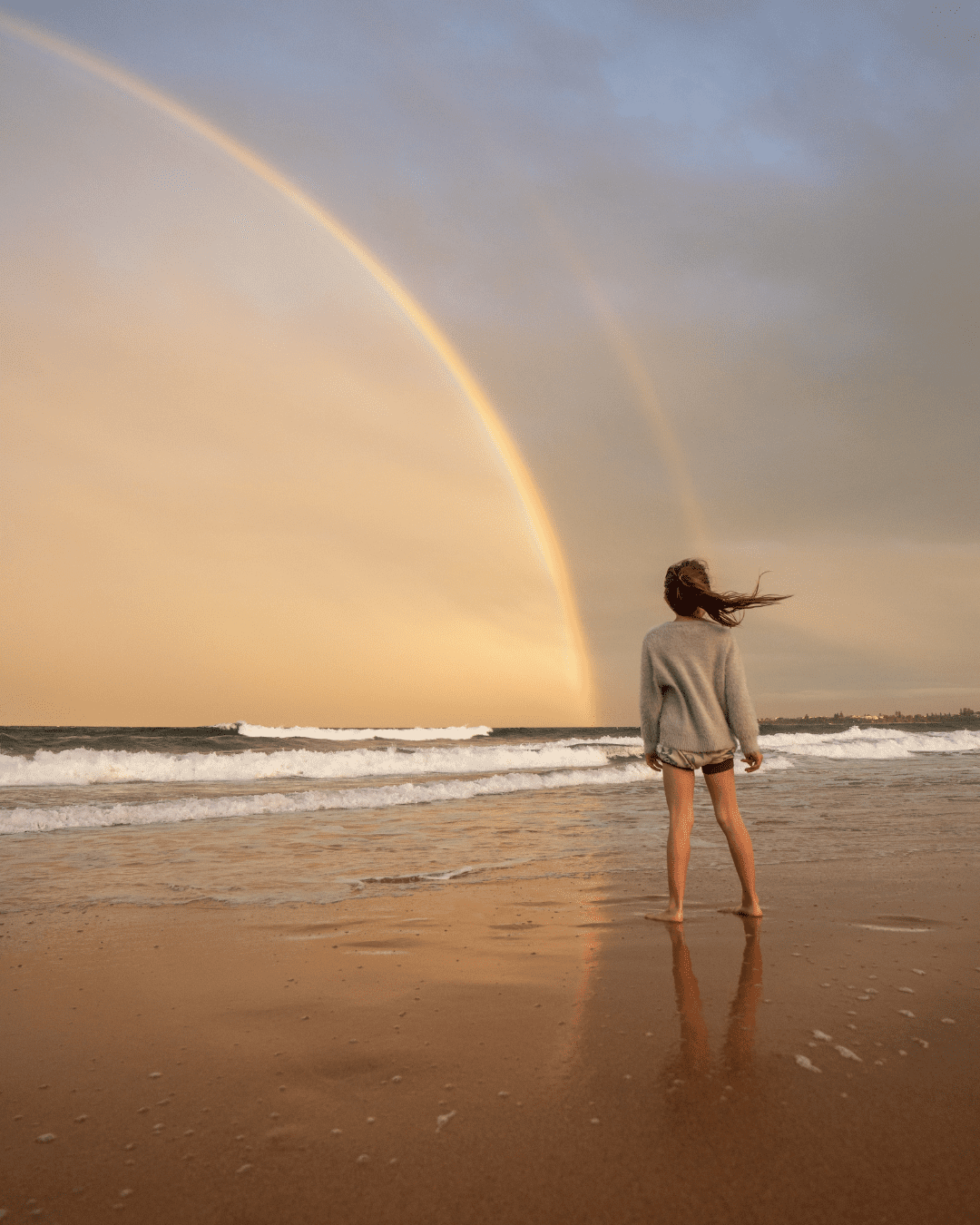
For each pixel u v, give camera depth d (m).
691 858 5.52
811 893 4.33
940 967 2.94
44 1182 1.53
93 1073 2.05
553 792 11.07
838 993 2.64
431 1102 1.86
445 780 12.80
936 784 11.88
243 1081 2.00
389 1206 1.44
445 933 3.56
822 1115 1.77
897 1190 1.47
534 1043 2.23
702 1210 1.41
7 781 12.41
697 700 3.85
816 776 13.67
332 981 2.85
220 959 3.15
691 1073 2.00
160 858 5.69
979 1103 1.83
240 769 14.03
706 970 2.92
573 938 3.44
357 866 5.38
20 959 3.15
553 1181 1.51
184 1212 1.42
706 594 3.92
